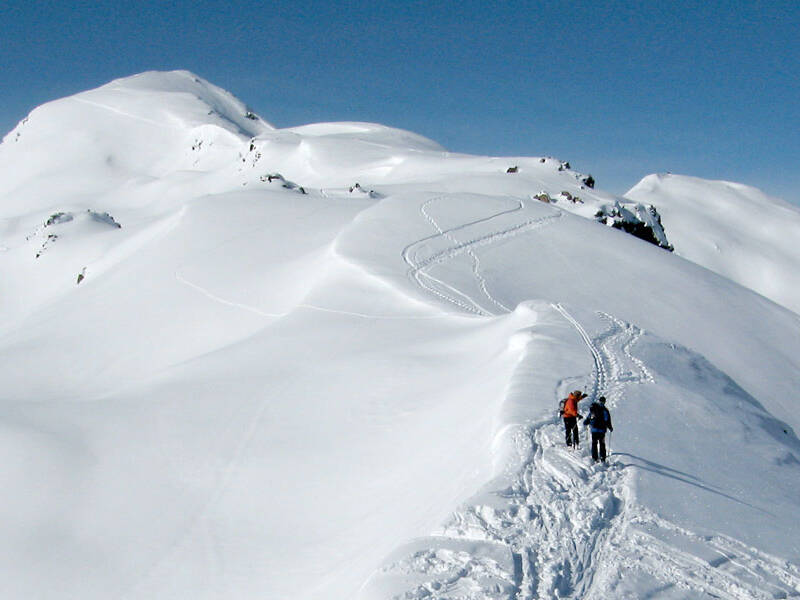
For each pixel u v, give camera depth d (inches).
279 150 7706.7
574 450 525.3
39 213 7012.8
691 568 379.9
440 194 2689.5
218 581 598.5
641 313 1823.3
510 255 2060.8
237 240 2600.9
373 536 555.8
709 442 614.9
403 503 590.2
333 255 1883.6
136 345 2020.2
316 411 911.0
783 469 598.2
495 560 364.2
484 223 2343.8
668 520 435.8
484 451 564.4
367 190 3855.8
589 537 403.9
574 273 2005.4
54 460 890.1
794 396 1579.7
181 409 1012.5
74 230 4611.2
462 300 1581.0
